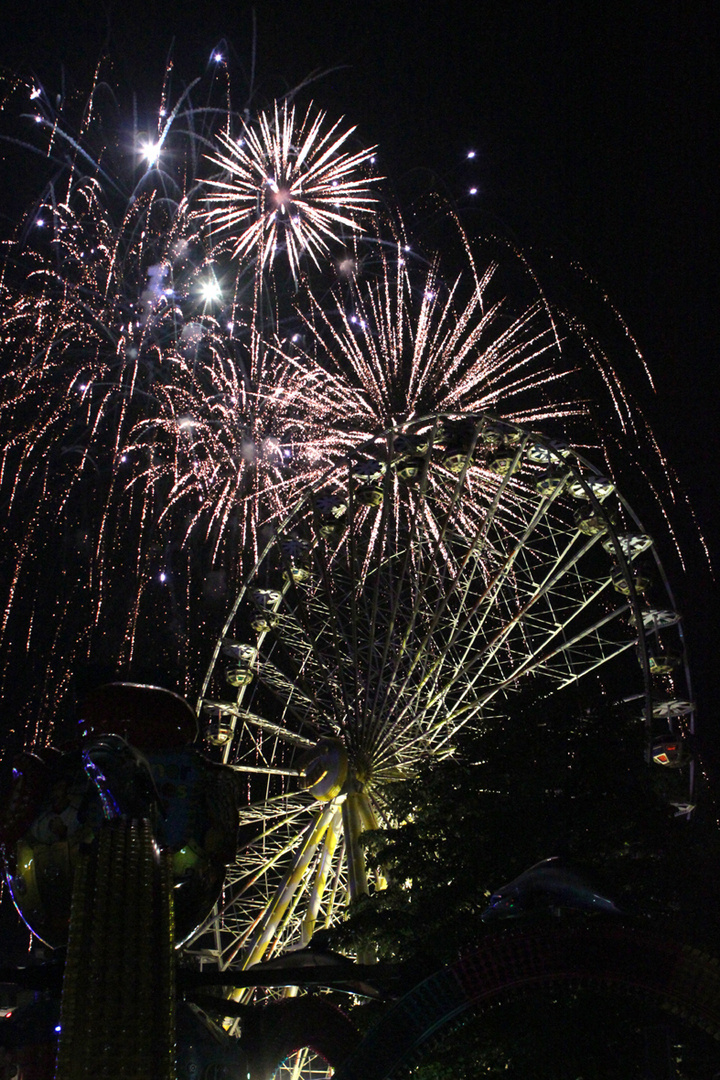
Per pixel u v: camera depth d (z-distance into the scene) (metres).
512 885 11.20
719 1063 14.98
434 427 36.50
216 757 39.06
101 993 8.05
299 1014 12.36
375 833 26.23
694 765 34.34
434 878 24.39
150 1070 7.70
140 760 10.37
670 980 9.09
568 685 35.81
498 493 35.38
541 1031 17.62
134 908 8.78
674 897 22.61
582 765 23.70
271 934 34.47
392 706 34.75
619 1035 17.45
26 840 10.81
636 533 37.00
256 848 38.00
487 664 35.25
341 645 36.66
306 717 36.91
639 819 22.98
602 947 9.26
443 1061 18.27
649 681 32.94
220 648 39.50
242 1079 10.59
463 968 9.49
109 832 9.51
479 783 24.55
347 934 24.12
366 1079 9.39
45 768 11.15
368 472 36.53
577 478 35.31
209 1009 12.08
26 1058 10.07
